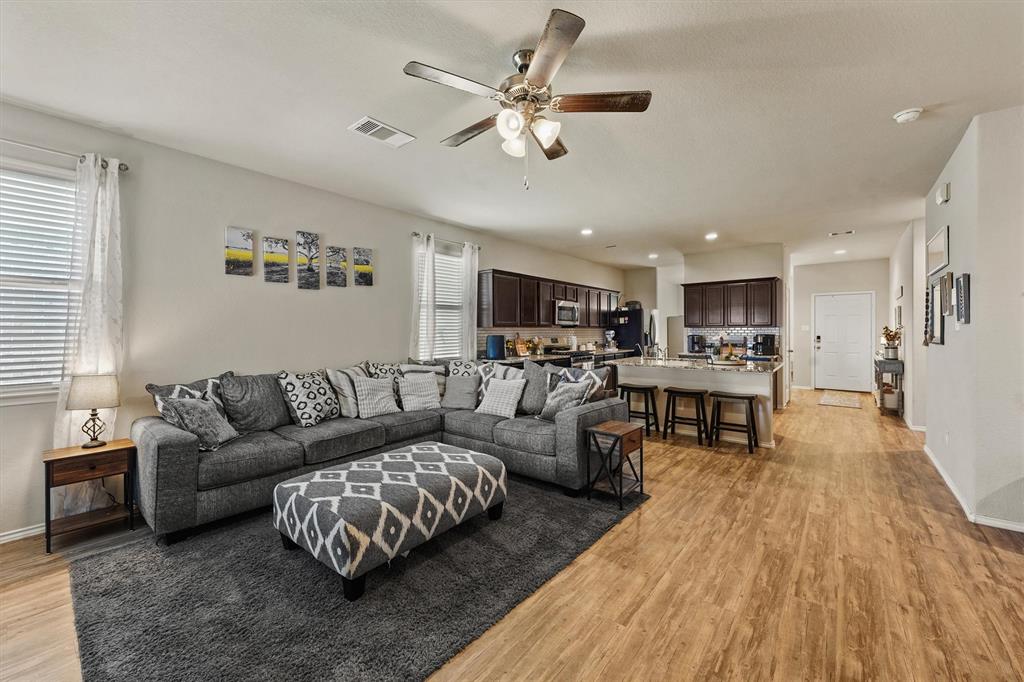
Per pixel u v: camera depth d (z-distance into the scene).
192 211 3.43
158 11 1.89
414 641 1.78
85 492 2.91
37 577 2.26
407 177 3.94
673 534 2.72
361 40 2.09
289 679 1.59
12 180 2.71
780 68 2.31
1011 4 1.84
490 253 6.34
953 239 3.37
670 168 3.71
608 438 3.26
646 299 9.85
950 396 3.46
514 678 1.61
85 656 1.70
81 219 2.88
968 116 2.82
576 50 2.15
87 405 2.66
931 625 1.87
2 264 2.69
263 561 2.39
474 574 2.26
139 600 2.06
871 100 2.63
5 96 2.59
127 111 2.77
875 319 8.35
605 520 2.90
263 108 2.73
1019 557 2.40
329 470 2.61
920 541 2.60
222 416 3.16
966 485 3.03
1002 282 2.76
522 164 3.64
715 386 5.06
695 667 1.65
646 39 2.07
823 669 1.64
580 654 1.73
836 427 5.62
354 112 2.78
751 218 5.34
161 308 3.28
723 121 2.88
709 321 7.47
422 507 2.30
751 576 2.25
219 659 1.69
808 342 9.02
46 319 2.82
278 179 3.96
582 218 5.35
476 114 2.80
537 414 4.08
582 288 8.06
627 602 2.05
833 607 2.00
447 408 4.45
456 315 5.75
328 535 2.05
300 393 3.66
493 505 2.83
